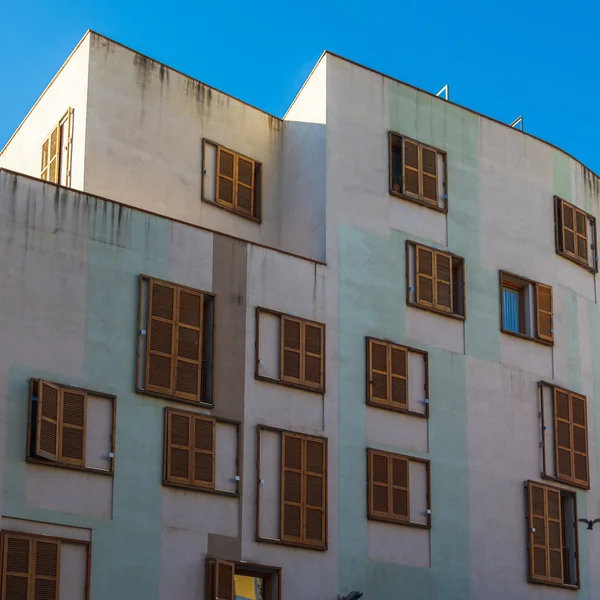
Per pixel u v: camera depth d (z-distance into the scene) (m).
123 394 29.30
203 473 29.89
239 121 35.72
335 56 35.53
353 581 31.42
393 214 35.22
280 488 30.94
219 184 34.75
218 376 30.81
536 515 35.16
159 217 30.97
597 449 37.78
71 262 29.42
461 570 33.31
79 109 33.06
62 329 28.88
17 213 29.03
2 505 26.95
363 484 32.34
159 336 30.11
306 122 35.66
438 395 34.44
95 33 33.44
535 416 36.28
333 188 34.34
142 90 33.88
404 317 34.50
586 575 35.94
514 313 37.38
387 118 36.03
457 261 36.19
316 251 34.00
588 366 38.44
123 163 33.03
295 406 31.83
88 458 28.45
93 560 27.88
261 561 30.14
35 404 27.91
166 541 28.95
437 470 33.75
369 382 33.12
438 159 36.78
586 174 40.56
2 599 26.33
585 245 39.69
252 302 31.88
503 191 37.88
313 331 32.62
